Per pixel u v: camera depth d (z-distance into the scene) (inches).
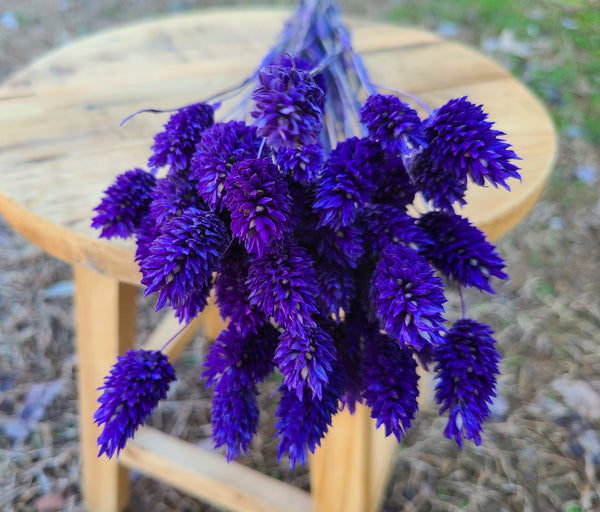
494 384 7.5
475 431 7.2
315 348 7.1
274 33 19.3
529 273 27.3
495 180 7.1
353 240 7.7
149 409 7.7
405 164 8.3
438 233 8.4
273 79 6.6
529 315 25.3
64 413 21.3
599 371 22.9
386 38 19.0
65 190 11.7
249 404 8.2
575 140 33.9
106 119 14.2
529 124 14.2
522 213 12.1
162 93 15.4
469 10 45.0
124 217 8.9
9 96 14.8
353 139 7.8
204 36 18.9
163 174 12.2
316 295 7.2
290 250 7.2
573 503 18.7
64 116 14.2
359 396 8.8
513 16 44.0
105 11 45.5
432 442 20.6
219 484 15.7
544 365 23.2
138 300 25.7
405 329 6.7
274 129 6.4
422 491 19.1
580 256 28.2
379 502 17.4
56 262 27.1
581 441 20.5
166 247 6.6
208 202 7.3
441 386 7.6
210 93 15.4
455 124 7.1
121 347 14.8
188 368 23.2
